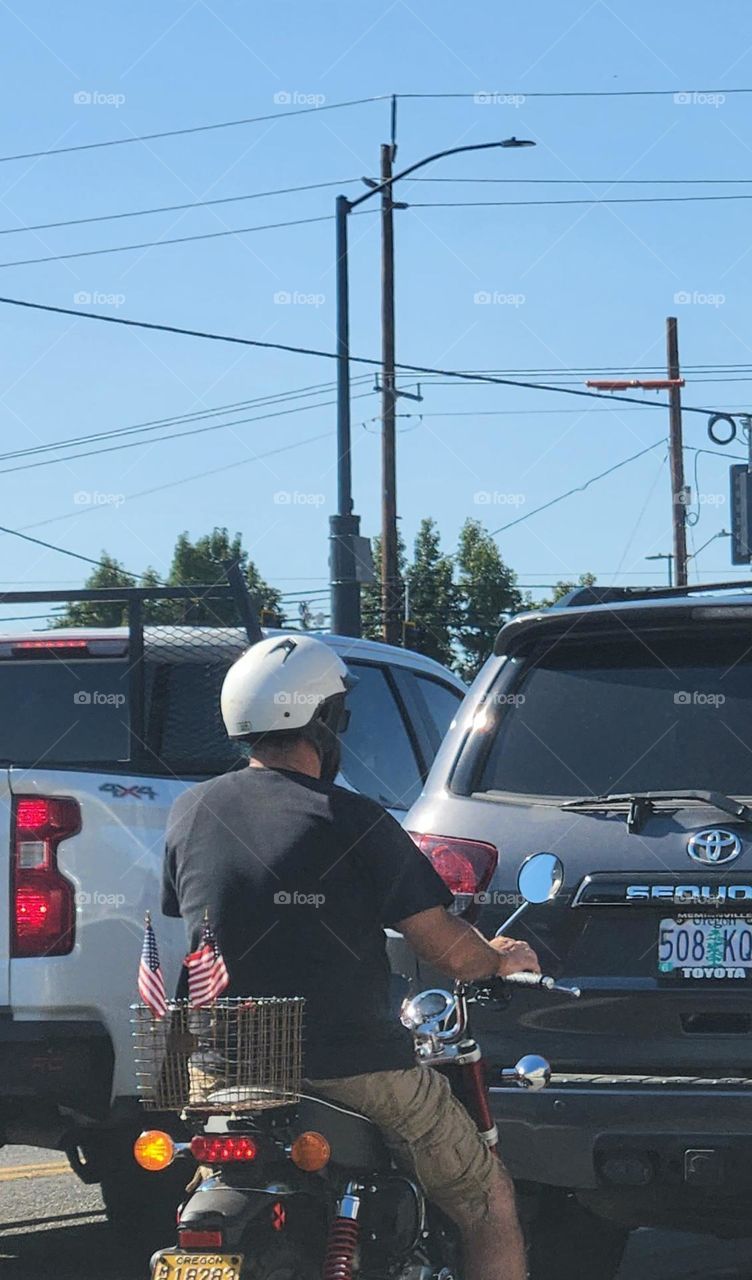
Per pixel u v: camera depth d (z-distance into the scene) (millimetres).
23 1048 7141
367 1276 4703
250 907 4715
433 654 46344
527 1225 6309
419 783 10234
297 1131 4594
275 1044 4469
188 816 4934
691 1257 7812
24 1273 7574
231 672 5012
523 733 6500
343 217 30188
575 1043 6000
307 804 4797
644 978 5953
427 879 4773
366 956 4750
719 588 7105
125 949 7344
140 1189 7969
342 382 30016
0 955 7223
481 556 46781
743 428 34875
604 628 6527
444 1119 4836
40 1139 7539
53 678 8953
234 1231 4363
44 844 7289
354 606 29875
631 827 6082
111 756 8805
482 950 4832
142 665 8219
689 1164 5742
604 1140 5809
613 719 6398
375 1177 4758
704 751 6238
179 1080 4578
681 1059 5883
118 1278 7488
